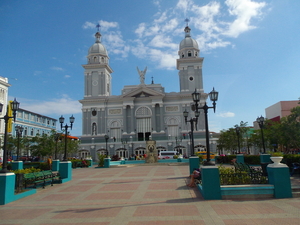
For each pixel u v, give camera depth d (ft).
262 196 37.22
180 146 190.29
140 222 28.17
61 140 147.84
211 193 37.50
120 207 35.29
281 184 36.91
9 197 40.63
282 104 195.52
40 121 229.66
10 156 156.04
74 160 118.11
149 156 128.06
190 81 207.51
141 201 38.42
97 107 209.67
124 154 193.47
